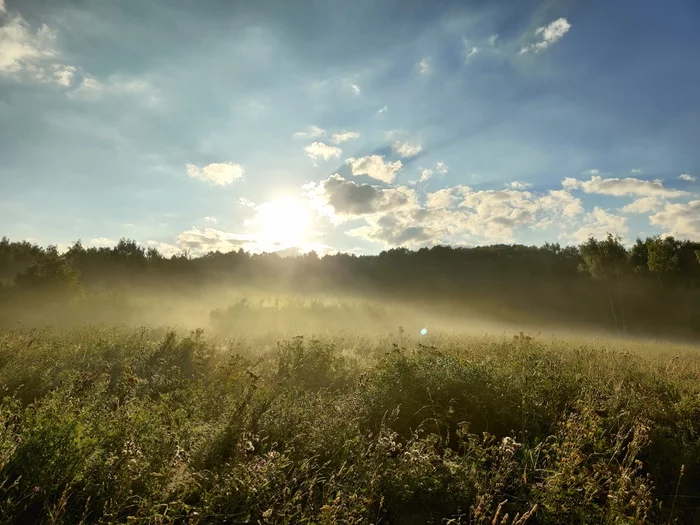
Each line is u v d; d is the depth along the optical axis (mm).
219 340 13117
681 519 3924
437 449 4770
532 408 5516
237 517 3182
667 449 4918
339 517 3258
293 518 3242
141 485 3445
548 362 7641
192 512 3219
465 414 5527
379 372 6941
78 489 3404
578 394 5977
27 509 3178
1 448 3320
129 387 5340
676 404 6109
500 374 6621
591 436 4715
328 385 7766
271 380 7520
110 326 16078
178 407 5586
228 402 5602
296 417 4832
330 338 14648
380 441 4191
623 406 5906
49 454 3385
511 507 3773
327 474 3920
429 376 6223
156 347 9336
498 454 4363
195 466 3904
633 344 18703
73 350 8453
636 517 3490
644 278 40031
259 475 3488
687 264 41938
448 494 3805
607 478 4070
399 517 3615
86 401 4656
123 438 3840
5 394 5844
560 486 3811
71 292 22703
